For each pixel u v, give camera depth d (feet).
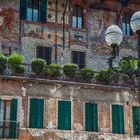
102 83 116.16
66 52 126.11
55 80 109.60
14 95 104.94
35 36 122.83
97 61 130.00
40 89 108.37
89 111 113.19
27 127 104.47
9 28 119.85
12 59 106.32
